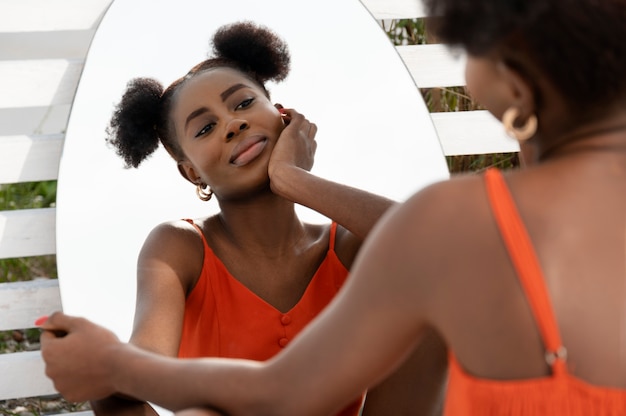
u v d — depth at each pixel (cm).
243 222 166
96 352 115
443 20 88
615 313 81
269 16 181
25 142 184
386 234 87
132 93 173
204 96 164
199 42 178
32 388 188
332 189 151
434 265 84
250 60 178
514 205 83
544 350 81
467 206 84
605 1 81
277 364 97
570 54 82
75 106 174
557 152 87
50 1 182
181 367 107
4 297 185
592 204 83
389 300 87
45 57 230
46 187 243
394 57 185
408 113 185
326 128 185
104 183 175
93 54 175
